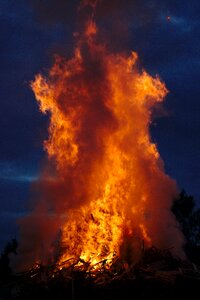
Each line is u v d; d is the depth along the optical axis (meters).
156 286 20.75
